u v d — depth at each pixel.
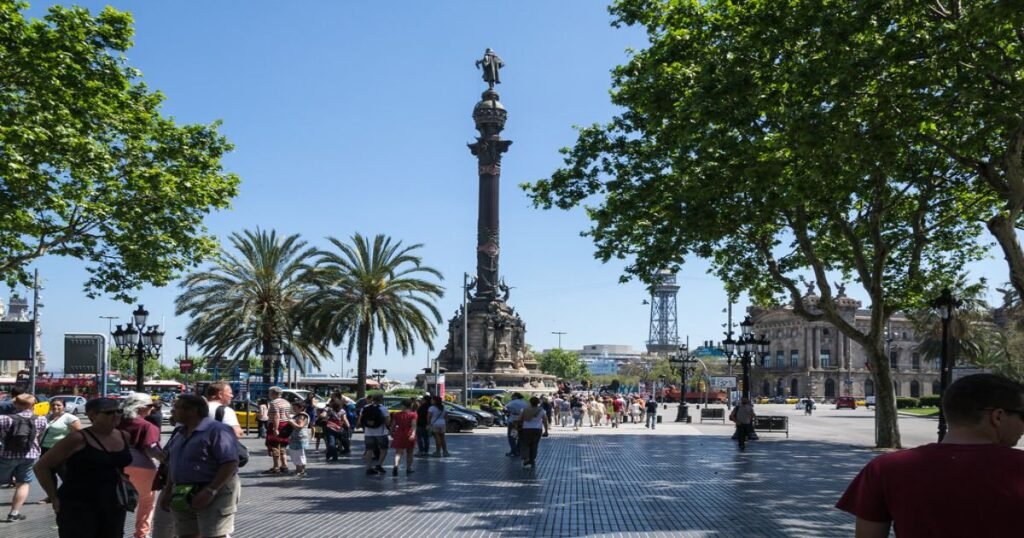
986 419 4.12
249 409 42.09
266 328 50.31
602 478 21.92
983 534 3.80
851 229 31.36
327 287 49.31
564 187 30.84
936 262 36.72
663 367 164.00
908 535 3.96
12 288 29.53
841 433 45.62
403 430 22.44
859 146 19.38
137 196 28.75
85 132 26.30
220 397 13.62
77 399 54.22
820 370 146.88
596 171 30.62
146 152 29.55
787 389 150.12
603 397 56.44
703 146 23.73
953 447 4.07
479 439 38.47
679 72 24.34
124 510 9.11
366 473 22.83
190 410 9.11
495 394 78.88
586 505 16.94
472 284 73.12
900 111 19.88
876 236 30.58
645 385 164.38
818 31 20.78
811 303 146.75
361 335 50.31
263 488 19.73
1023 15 16.92
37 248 28.06
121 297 30.75
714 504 17.12
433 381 55.34
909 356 149.88
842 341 148.00
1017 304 79.00
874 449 32.66
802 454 30.20
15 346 38.66
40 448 15.61
